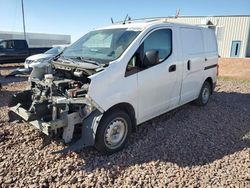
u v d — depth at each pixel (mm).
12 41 16953
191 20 26172
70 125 3480
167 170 3385
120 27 4570
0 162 3490
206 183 3088
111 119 3691
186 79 5254
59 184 3055
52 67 4297
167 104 4812
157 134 4562
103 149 3691
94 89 3402
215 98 7492
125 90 3775
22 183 3047
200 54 5742
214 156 3791
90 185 3037
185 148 4039
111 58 3875
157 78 4324
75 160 3572
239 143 4270
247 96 7891
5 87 8727
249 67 17750
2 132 4371
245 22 25844
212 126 5066
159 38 4434
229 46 27125
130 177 3211
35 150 3816
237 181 3123
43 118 3541
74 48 4738
